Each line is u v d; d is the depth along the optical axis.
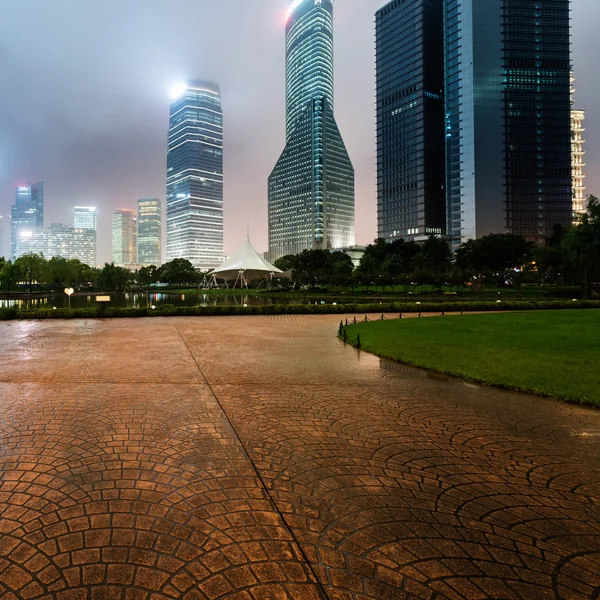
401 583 2.18
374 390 6.43
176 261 112.19
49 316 20.81
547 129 119.81
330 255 92.94
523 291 48.69
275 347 10.88
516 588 2.13
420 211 136.62
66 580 2.20
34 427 4.60
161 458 3.80
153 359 9.02
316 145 180.62
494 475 3.50
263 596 2.09
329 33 187.88
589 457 3.91
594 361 8.30
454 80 121.62
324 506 2.96
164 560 2.37
